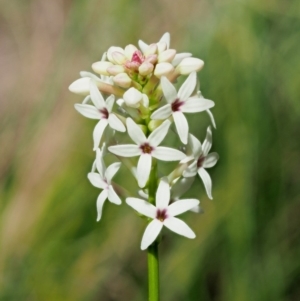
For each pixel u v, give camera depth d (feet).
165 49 0.66
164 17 1.06
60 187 1.03
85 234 1.05
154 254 0.67
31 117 1.09
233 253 1.00
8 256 1.04
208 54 1.00
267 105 1.01
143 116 0.65
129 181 0.97
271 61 1.01
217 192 1.00
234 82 0.99
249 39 1.00
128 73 0.65
